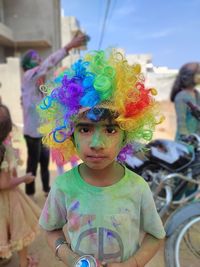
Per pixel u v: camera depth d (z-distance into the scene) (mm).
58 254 1228
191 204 2068
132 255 1191
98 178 1140
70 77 1058
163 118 1179
